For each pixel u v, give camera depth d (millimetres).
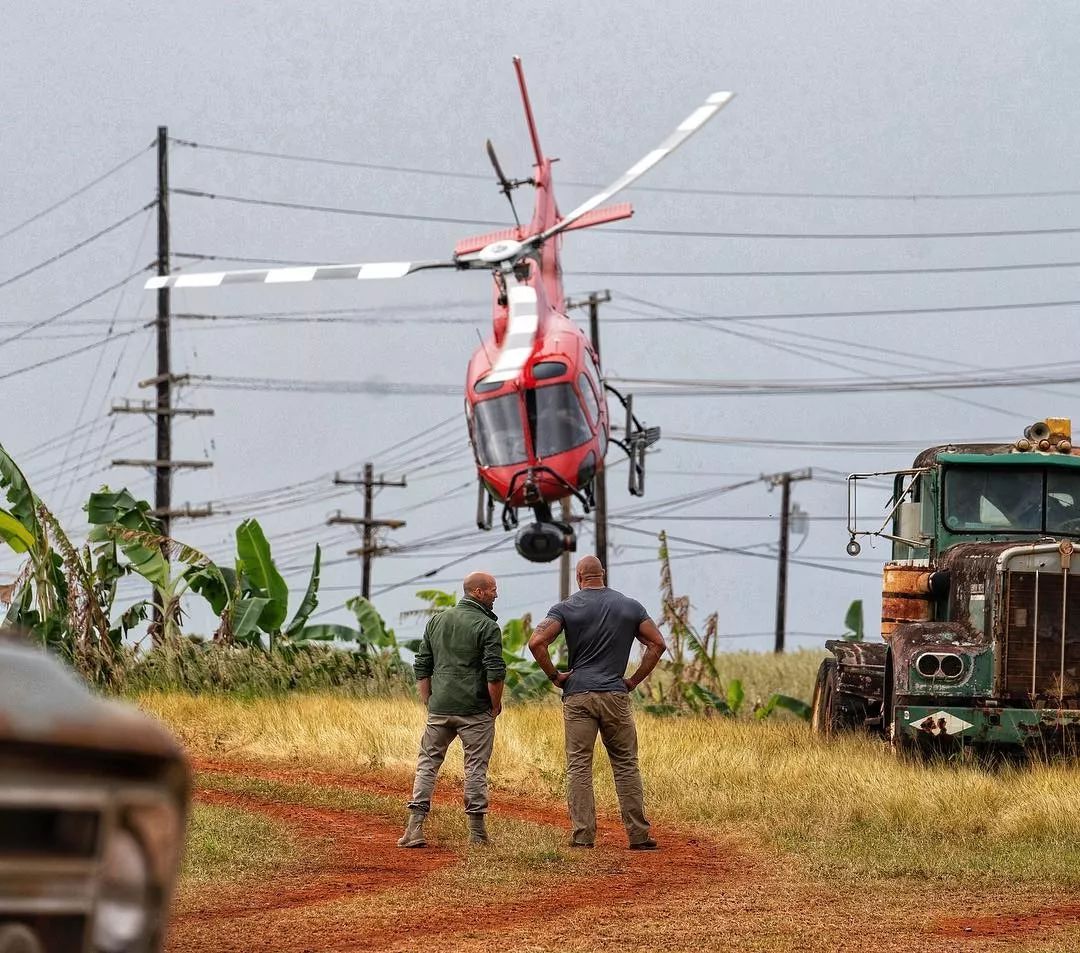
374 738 57156
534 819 44281
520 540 80062
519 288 81375
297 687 82500
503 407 77875
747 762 52469
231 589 86750
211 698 74938
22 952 13281
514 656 94125
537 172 89312
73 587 79125
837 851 37375
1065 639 53750
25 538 77312
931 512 59438
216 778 49625
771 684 111000
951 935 27953
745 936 27578
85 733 13562
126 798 13719
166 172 150625
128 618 84812
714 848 38875
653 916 29438
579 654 39062
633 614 39125
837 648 64125
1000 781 48000
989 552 54906
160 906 13969
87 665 78062
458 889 31906
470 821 38156
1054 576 53969
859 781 46375
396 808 44531
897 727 53406
